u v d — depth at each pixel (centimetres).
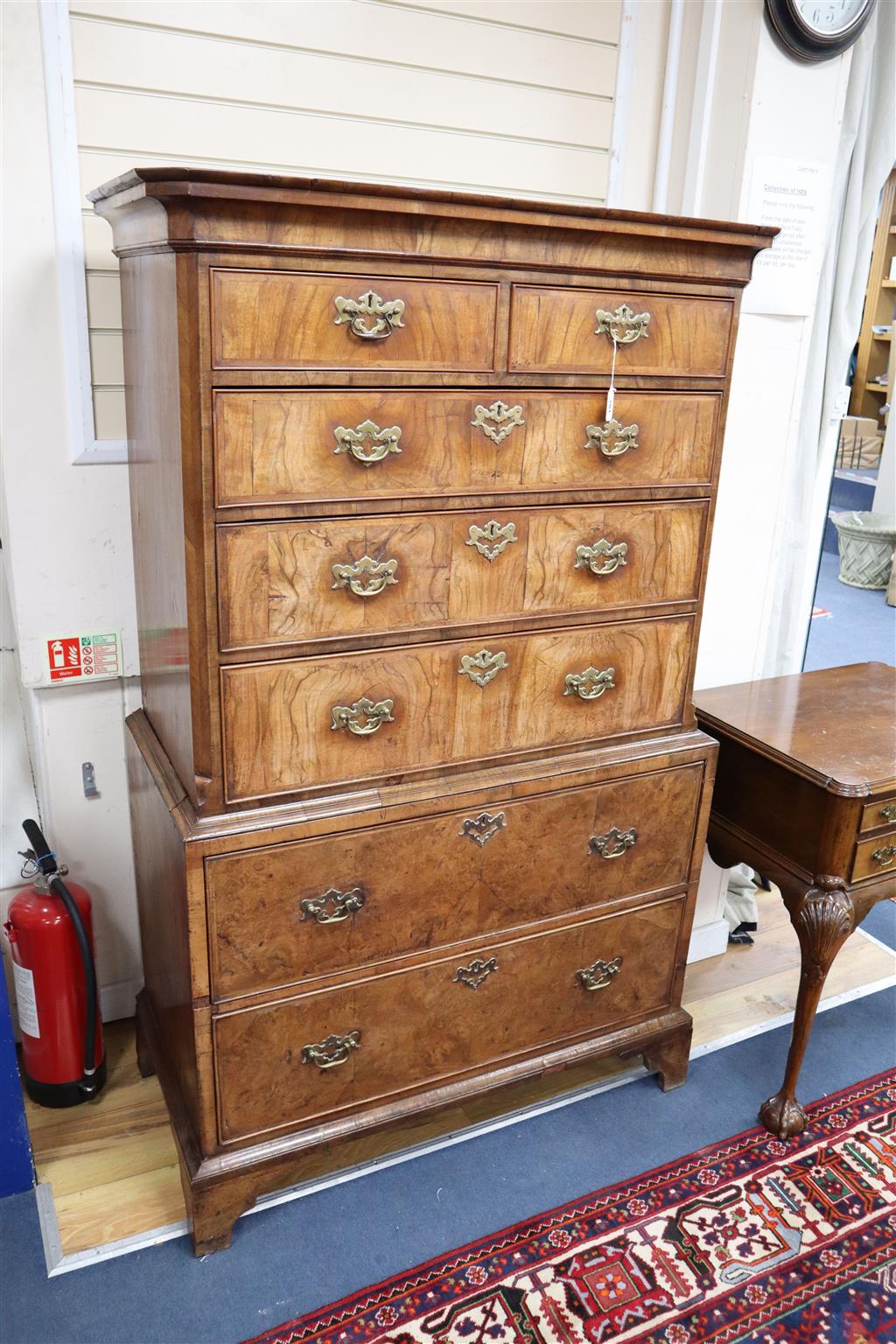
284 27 186
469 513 163
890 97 242
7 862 216
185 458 141
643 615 187
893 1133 208
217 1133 171
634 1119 211
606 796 191
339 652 159
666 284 168
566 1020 204
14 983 212
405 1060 187
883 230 737
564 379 164
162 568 166
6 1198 186
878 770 193
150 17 175
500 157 212
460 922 183
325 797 166
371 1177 194
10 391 182
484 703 175
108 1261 175
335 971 173
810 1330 167
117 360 191
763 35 204
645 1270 176
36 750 209
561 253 156
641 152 226
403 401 152
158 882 184
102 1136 201
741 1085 222
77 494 193
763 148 214
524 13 204
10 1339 161
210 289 134
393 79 197
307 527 150
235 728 155
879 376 771
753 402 232
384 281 145
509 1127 208
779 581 287
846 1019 244
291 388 143
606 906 200
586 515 174
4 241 175
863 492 687
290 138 193
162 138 183
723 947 268
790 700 233
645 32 216
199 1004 163
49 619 197
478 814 177
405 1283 172
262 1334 162
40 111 171
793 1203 191
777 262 223
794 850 204
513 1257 177
